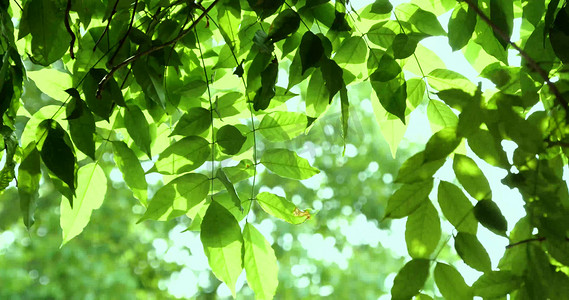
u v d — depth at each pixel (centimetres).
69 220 129
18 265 449
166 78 133
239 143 123
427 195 116
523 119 114
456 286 115
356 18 133
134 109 129
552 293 115
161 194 121
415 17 129
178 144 122
